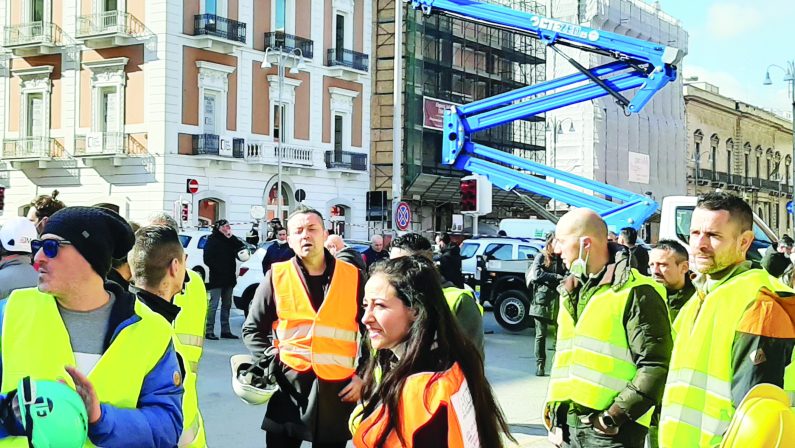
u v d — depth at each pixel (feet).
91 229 9.34
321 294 17.31
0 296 15.02
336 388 16.99
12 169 120.98
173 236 13.20
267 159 117.19
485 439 9.20
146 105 108.58
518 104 46.14
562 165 173.06
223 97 113.50
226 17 113.80
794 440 9.29
